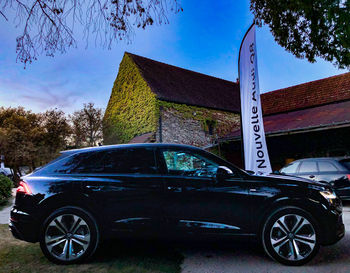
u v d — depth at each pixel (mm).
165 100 19125
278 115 17672
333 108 14734
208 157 3785
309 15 9258
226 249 3996
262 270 3203
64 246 3447
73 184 3568
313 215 3451
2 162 26375
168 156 3834
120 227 3508
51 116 33594
